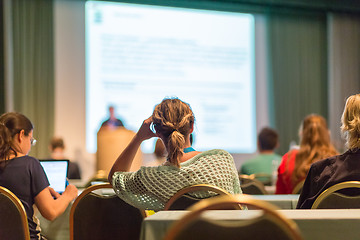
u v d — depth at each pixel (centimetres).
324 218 122
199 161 171
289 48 845
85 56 739
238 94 803
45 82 714
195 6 780
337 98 866
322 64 865
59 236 241
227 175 171
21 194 189
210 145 779
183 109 177
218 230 107
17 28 707
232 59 802
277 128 828
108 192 242
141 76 748
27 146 200
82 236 184
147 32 754
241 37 811
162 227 124
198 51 781
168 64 762
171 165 169
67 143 725
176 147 167
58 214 192
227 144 791
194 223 108
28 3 714
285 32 845
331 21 872
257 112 828
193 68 777
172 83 763
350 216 124
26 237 178
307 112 846
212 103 785
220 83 792
